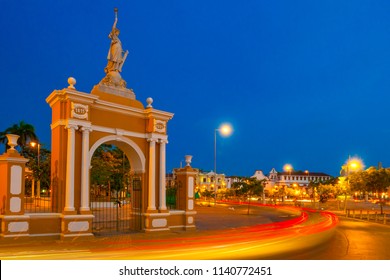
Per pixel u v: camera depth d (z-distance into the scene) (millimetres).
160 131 23109
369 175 41312
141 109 22750
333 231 24609
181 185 24734
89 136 20141
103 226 24344
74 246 16734
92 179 41062
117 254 14477
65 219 18453
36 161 50312
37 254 14508
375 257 14430
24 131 50875
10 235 17094
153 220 22234
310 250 15945
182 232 23203
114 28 22594
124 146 22438
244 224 29797
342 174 88688
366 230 25812
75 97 19328
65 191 18891
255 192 50406
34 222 17922
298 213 45625
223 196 98188
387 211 51812
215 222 31500
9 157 17312
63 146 19141
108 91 21500
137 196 22969
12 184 17328
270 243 18203
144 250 15578
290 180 135875
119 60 22453
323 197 61062
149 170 22703
